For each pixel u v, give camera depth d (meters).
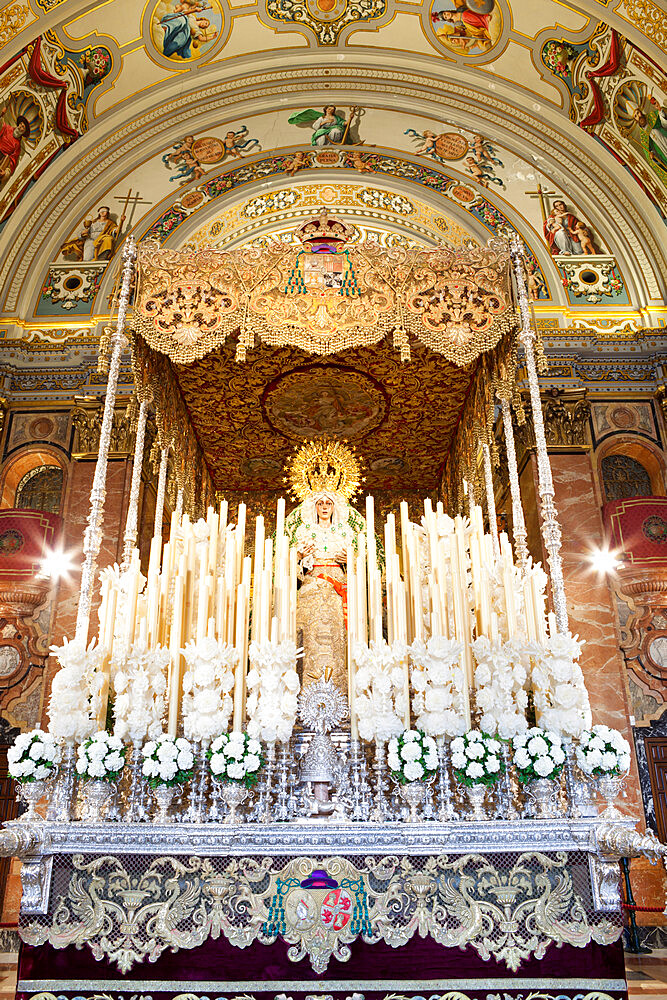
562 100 12.80
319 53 12.66
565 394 12.94
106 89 12.59
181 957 4.85
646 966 8.91
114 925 4.91
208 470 10.47
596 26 11.55
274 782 5.63
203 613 5.85
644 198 13.23
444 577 6.27
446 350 6.97
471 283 7.15
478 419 8.44
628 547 11.84
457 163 13.69
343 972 4.80
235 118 13.19
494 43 12.27
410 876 4.98
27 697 11.29
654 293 13.51
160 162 13.53
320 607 7.52
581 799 5.24
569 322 13.45
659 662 11.47
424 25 12.19
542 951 4.86
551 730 5.39
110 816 5.21
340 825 4.99
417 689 5.48
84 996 4.77
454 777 5.43
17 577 11.55
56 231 13.61
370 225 14.55
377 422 9.42
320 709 5.96
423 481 11.02
